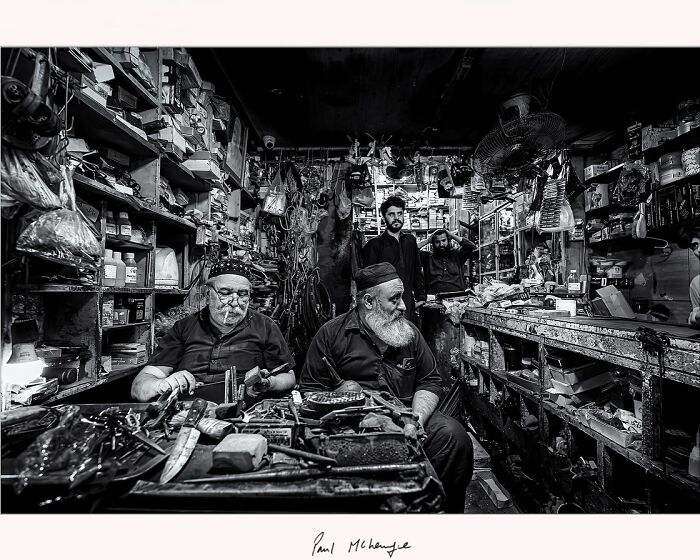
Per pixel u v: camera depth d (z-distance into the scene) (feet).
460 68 9.34
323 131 13.92
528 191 11.06
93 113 5.53
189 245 9.97
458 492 5.51
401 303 5.98
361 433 3.79
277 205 13.23
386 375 6.10
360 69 10.00
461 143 14.84
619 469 5.81
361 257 12.75
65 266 5.32
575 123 12.45
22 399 4.35
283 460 3.28
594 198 12.78
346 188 14.21
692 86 9.83
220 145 10.65
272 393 6.10
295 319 11.93
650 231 10.61
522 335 8.38
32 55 4.15
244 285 6.17
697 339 4.40
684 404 5.06
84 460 2.97
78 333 5.79
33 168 3.83
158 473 3.09
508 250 14.53
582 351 6.28
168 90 7.50
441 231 13.23
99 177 5.91
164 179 8.48
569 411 6.71
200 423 3.83
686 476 4.51
